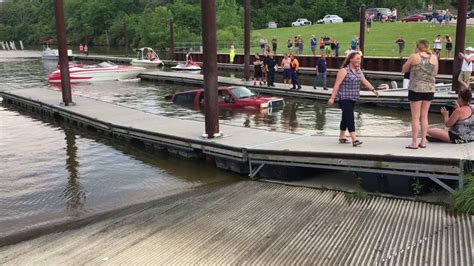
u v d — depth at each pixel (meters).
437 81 28.03
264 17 88.75
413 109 8.63
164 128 14.20
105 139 15.51
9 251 7.21
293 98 23.28
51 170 12.12
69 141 15.35
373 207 7.67
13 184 11.00
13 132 16.97
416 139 8.77
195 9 79.06
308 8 92.50
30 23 130.75
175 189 10.24
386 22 57.56
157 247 6.84
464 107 9.05
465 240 6.00
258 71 26.44
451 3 92.50
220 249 6.59
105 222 8.29
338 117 17.78
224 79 30.31
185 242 6.96
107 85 32.00
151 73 35.59
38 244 7.44
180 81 32.34
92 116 17.22
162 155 13.23
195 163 12.26
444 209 7.24
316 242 6.52
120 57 59.94
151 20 81.75
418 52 8.45
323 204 8.08
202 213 8.22
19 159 13.22
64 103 20.09
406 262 5.62
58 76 33.69
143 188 10.47
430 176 7.84
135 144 14.62
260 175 10.45
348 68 9.33
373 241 6.34
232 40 62.31
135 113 17.67
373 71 33.78
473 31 42.12
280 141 11.12
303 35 56.66
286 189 9.23
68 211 9.18
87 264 6.43
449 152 8.25
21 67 49.12
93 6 107.31
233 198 8.98
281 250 6.38
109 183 10.95
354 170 8.73
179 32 75.44
